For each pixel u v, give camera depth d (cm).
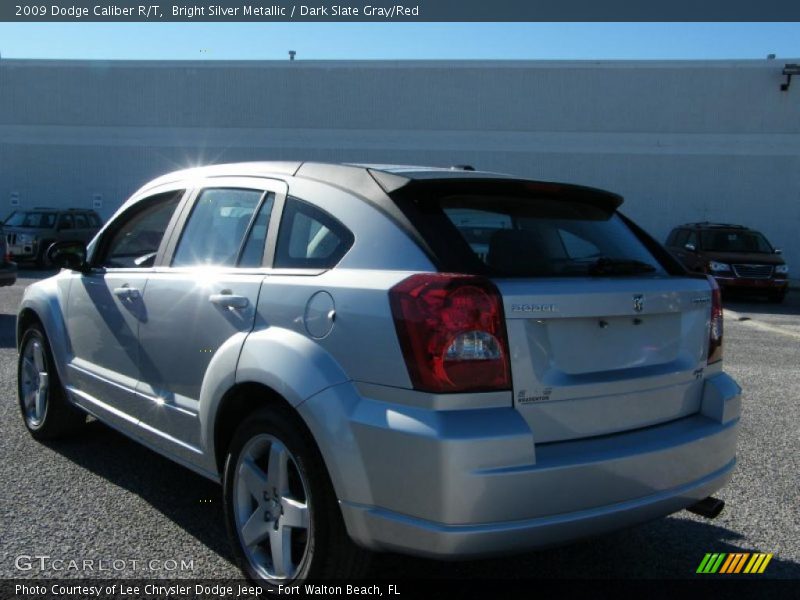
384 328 286
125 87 3028
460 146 2889
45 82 3059
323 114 2939
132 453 517
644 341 326
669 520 438
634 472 301
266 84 2959
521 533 276
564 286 299
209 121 3002
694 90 2795
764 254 1923
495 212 334
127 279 433
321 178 353
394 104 2906
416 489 272
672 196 2833
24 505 425
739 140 2792
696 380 349
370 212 320
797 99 2750
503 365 282
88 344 473
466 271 293
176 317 386
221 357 344
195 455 375
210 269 381
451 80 2875
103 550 374
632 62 2803
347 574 304
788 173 2781
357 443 285
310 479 301
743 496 476
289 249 345
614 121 2830
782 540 412
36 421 538
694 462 327
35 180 3097
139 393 416
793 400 741
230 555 373
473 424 273
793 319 1530
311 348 308
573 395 297
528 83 2847
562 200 369
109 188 3066
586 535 292
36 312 527
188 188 429
